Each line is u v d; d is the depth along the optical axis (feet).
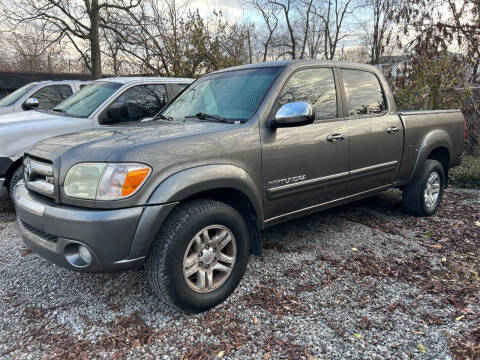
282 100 10.49
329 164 11.43
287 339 7.81
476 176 21.88
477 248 12.28
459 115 16.79
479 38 28.48
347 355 7.28
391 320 8.38
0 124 16.33
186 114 11.80
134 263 7.86
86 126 16.71
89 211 7.57
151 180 7.82
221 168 8.75
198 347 7.62
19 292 9.89
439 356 7.19
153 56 40.47
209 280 8.80
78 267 7.86
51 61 60.13
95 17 47.80
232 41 37.45
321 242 12.85
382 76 14.12
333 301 9.20
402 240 13.01
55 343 7.82
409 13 30.07
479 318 8.34
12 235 14.01
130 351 7.54
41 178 8.94
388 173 13.64
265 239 13.14
